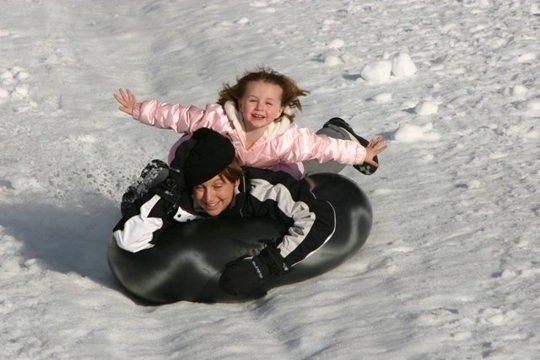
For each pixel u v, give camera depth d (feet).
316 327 30.81
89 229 42.39
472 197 43.32
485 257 35.99
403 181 46.47
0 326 31.45
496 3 83.51
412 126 53.16
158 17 88.02
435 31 76.07
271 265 32.53
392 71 65.51
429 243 38.06
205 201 33.19
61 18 89.04
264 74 35.35
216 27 81.61
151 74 71.87
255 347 29.81
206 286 33.68
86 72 71.77
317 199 33.94
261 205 33.94
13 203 45.73
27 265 37.14
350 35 76.89
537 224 39.19
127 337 31.04
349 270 36.01
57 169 51.13
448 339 29.09
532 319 30.27
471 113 56.44
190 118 36.73
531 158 48.37
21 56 75.56
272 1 90.53
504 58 67.10
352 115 57.88
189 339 30.60
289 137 36.29
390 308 31.86
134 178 49.73
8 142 56.03
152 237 33.71
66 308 32.89
